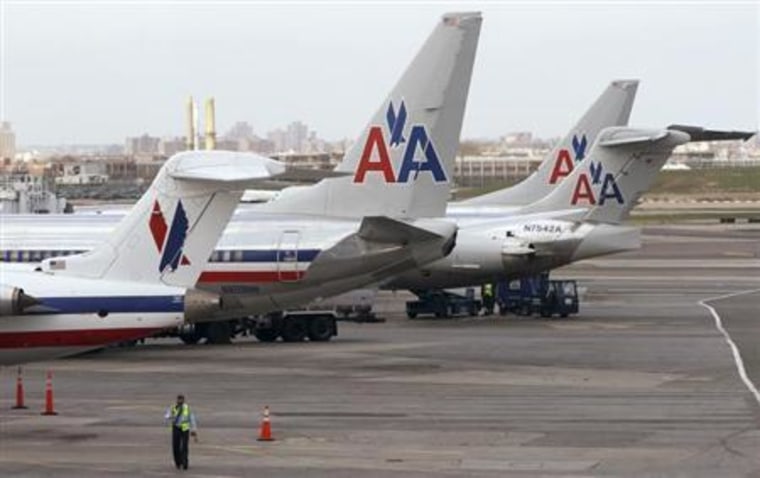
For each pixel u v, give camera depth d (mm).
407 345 137750
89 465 76312
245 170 88250
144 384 108938
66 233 139125
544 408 95500
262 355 129125
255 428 87750
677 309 178375
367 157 131500
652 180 168875
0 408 96750
